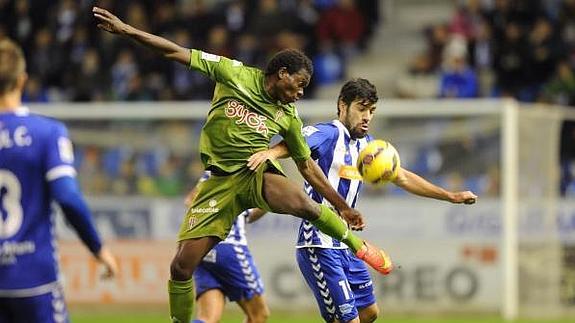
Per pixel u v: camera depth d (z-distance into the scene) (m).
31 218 14.98
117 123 41.47
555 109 43.06
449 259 38.97
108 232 41.06
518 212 39.22
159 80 49.91
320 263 20.89
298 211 19.50
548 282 39.31
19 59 15.14
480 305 38.78
